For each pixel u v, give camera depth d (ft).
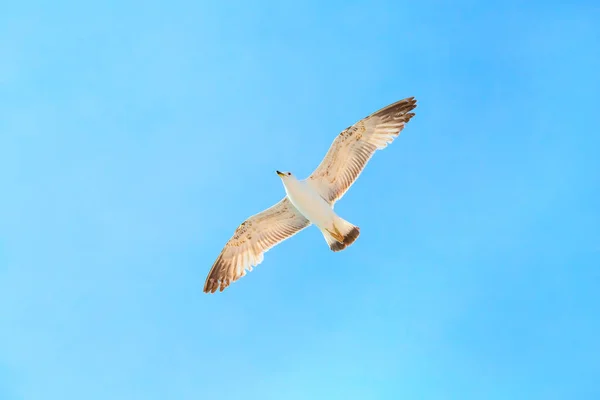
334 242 61.87
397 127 61.67
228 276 66.49
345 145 60.75
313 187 61.57
